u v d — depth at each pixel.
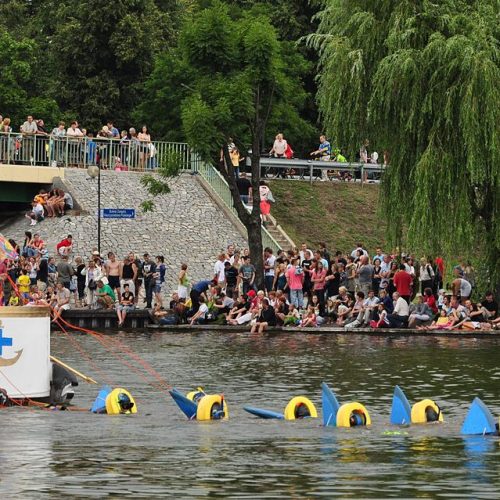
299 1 174.88
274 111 116.62
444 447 46.03
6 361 57.94
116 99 175.75
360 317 97.12
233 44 114.38
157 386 66.31
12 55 172.12
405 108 96.00
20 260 107.06
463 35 94.94
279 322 99.31
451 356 79.00
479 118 93.31
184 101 114.50
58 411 56.78
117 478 39.78
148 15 180.75
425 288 100.50
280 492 37.59
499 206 96.50
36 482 39.06
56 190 128.62
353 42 99.69
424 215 95.25
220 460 43.19
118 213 115.94
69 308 104.38
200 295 102.94
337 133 99.62
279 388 65.25
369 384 66.50
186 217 129.00
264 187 130.50
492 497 36.88
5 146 133.00
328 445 46.62
